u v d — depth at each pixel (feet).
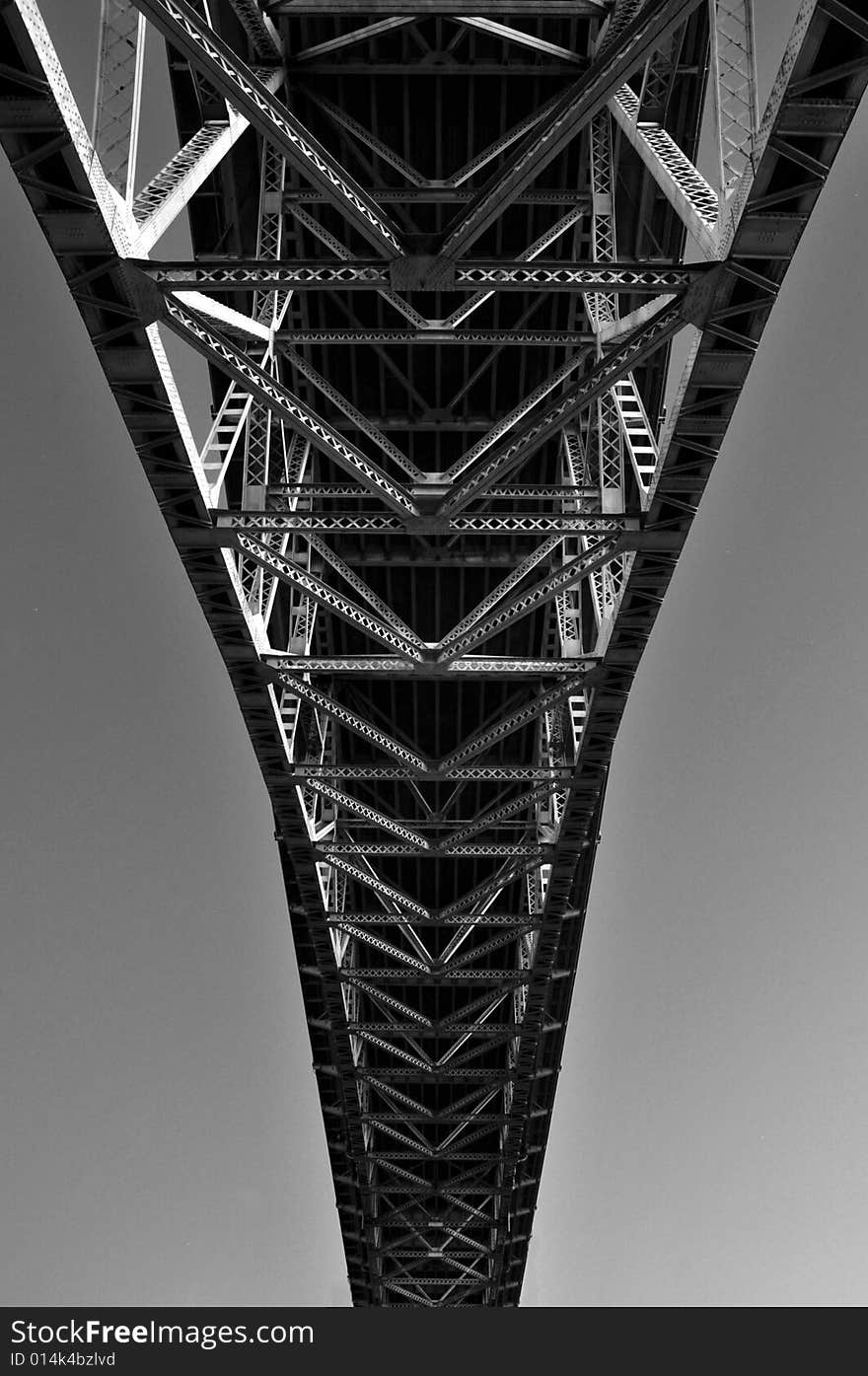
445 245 46.03
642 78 57.72
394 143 75.20
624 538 62.59
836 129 40.14
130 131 44.60
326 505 87.97
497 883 99.40
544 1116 143.33
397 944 130.00
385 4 63.41
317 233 68.69
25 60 37.24
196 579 65.62
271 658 73.92
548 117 41.91
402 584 96.02
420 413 86.99
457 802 113.29
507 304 81.15
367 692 104.42
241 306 69.62
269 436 69.56
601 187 67.67
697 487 58.85
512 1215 157.58
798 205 43.14
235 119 54.44
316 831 97.86
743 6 42.75
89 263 45.39
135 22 44.37
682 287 47.21
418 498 65.67
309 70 70.08
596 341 60.29
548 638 98.02
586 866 109.91
